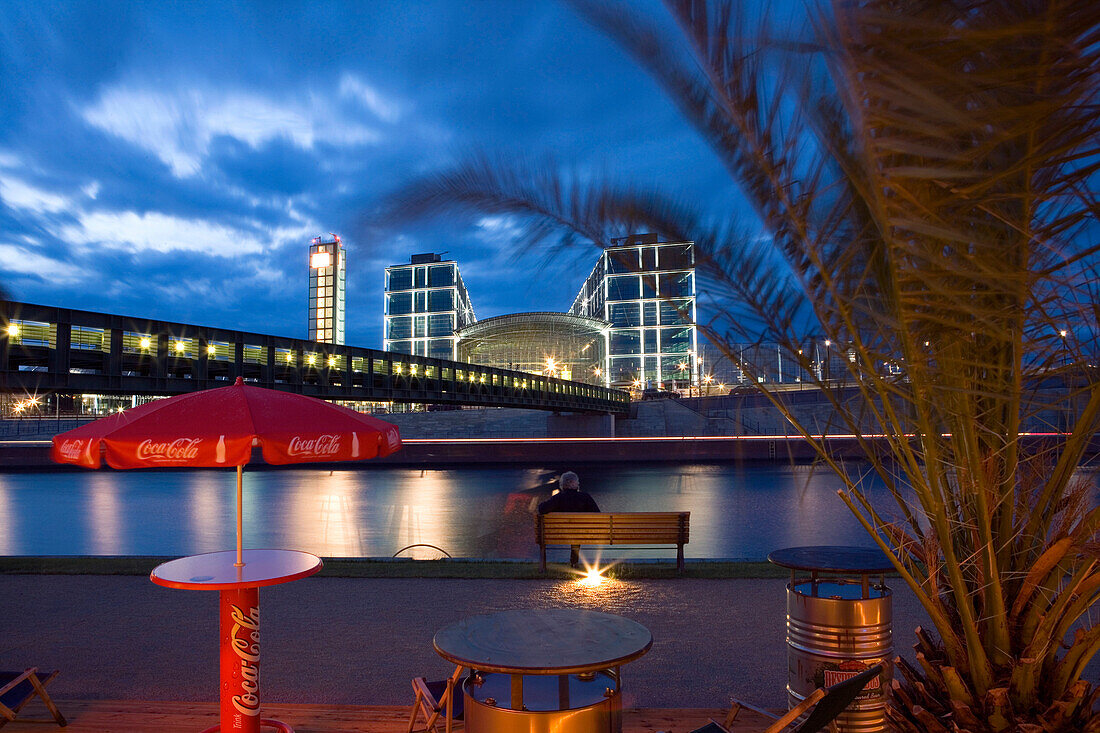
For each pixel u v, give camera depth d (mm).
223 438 3709
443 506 37625
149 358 32469
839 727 3963
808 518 28406
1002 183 1662
